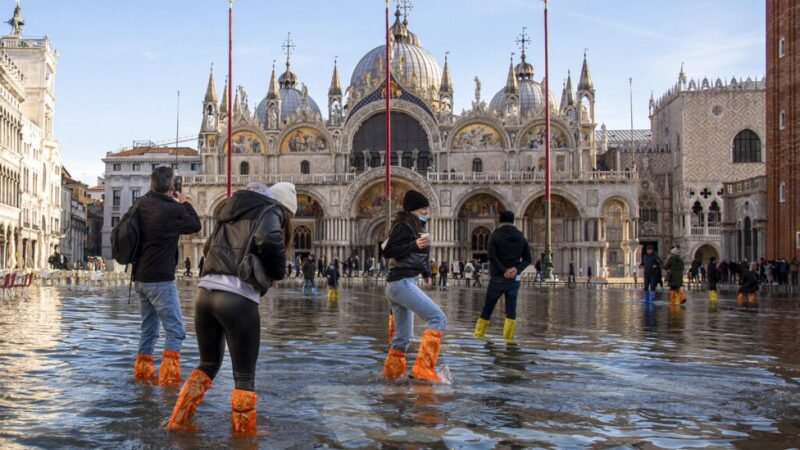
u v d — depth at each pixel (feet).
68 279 229.25
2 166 257.55
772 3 223.51
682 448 29.32
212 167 363.56
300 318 89.81
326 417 33.86
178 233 43.88
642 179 399.65
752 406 36.96
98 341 60.85
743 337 70.18
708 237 378.12
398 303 45.55
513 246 65.57
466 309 111.34
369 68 410.93
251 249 33.14
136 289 43.60
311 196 351.05
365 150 352.69
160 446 29.07
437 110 362.94
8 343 59.16
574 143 349.41
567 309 112.98
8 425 32.17
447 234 339.36
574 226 341.62
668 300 144.77
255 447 29.01
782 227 219.61
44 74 334.24
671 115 404.36
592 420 33.73
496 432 31.40
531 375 45.73
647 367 49.60
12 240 268.82
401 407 36.06
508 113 363.56
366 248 350.43
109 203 433.48
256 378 43.73
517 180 336.70
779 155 221.25
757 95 379.96
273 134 363.76
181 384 41.98
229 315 32.42
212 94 364.38
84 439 30.01
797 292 183.01
